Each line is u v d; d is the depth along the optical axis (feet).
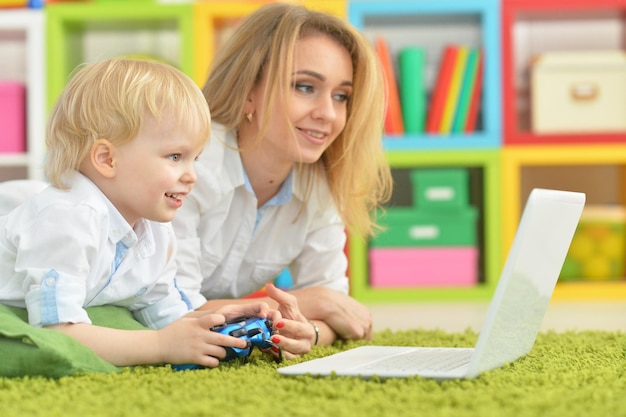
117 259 4.90
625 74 11.82
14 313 4.53
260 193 6.30
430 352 4.95
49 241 4.43
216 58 6.19
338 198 6.43
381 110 6.27
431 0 11.56
